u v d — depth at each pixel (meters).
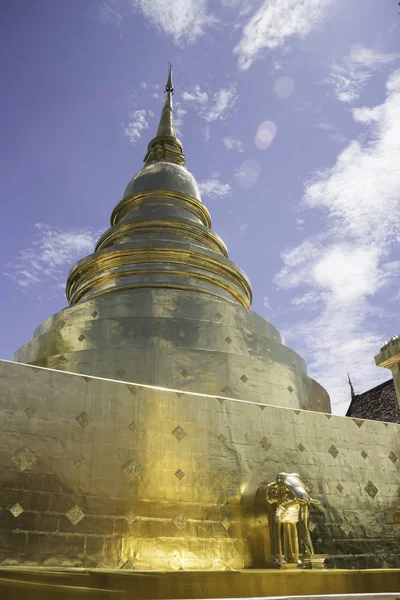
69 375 9.65
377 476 12.27
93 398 9.70
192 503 9.84
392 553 11.41
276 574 8.43
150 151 25.89
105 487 9.10
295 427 11.84
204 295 16.69
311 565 9.40
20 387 9.05
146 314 14.98
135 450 9.69
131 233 18.95
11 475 8.34
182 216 19.98
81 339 14.20
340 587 8.70
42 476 8.59
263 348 15.52
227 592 8.00
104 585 7.39
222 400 11.20
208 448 10.51
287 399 14.45
